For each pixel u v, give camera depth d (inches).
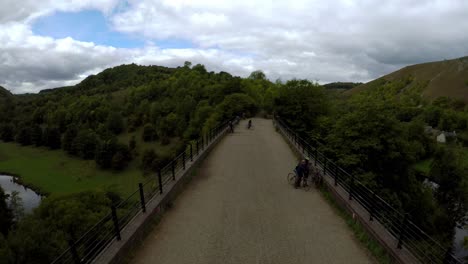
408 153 693.9
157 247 283.4
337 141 721.0
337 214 367.2
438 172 1277.1
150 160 2406.5
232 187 471.5
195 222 339.3
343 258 266.8
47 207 852.0
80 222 746.2
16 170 2613.2
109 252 244.1
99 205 927.0
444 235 928.3
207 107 2277.3
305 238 303.0
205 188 466.3
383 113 692.7
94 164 2623.0
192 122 2383.1
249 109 2306.8
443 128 2780.5
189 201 407.8
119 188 1994.3
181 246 285.1
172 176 441.1
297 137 791.1
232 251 276.7
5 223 1001.5
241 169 588.1
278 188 469.4
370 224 298.2
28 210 1646.2
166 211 370.9
